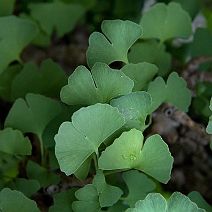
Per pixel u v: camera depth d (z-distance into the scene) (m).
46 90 0.58
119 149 0.47
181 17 0.58
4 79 0.61
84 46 0.79
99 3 0.82
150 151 0.48
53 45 0.79
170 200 0.44
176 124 0.63
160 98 0.53
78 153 0.46
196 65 0.66
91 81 0.48
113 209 0.50
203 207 0.50
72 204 0.48
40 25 0.71
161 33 0.59
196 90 0.65
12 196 0.47
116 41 0.51
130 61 0.57
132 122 0.48
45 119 0.54
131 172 0.51
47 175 0.54
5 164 0.54
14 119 0.53
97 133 0.46
